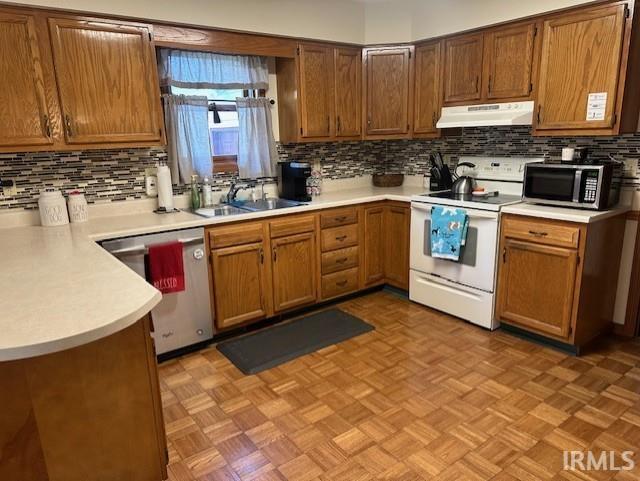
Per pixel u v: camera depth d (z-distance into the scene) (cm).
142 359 145
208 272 283
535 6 281
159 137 281
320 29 338
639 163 278
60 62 242
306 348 287
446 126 331
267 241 306
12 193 262
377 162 437
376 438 201
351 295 377
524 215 275
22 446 128
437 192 358
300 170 337
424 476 178
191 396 237
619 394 231
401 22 358
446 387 240
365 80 372
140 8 260
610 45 254
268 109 348
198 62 310
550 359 268
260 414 221
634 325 295
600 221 260
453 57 336
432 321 326
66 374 131
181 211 308
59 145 248
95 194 288
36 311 128
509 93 306
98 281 156
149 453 151
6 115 232
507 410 219
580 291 259
